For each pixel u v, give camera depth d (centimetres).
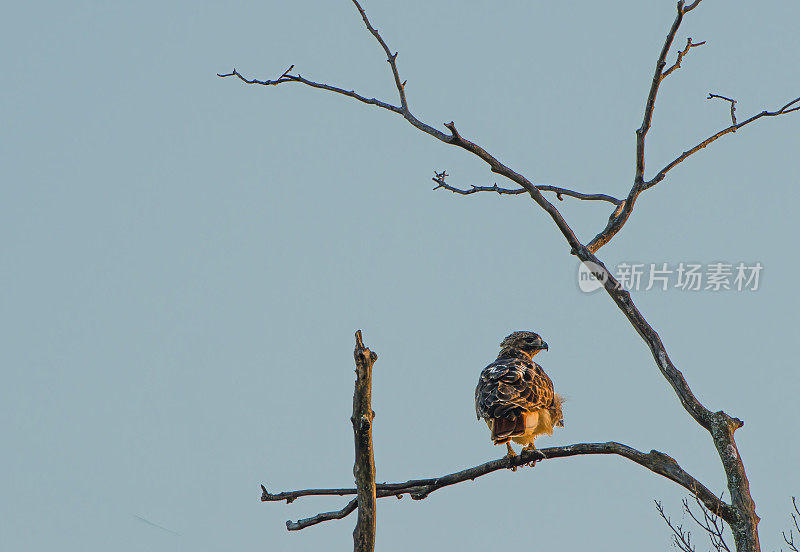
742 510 1130
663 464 1188
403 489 1295
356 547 945
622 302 1255
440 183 1474
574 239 1281
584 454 1262
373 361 915
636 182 1323
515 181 1280
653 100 1277
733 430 1173
